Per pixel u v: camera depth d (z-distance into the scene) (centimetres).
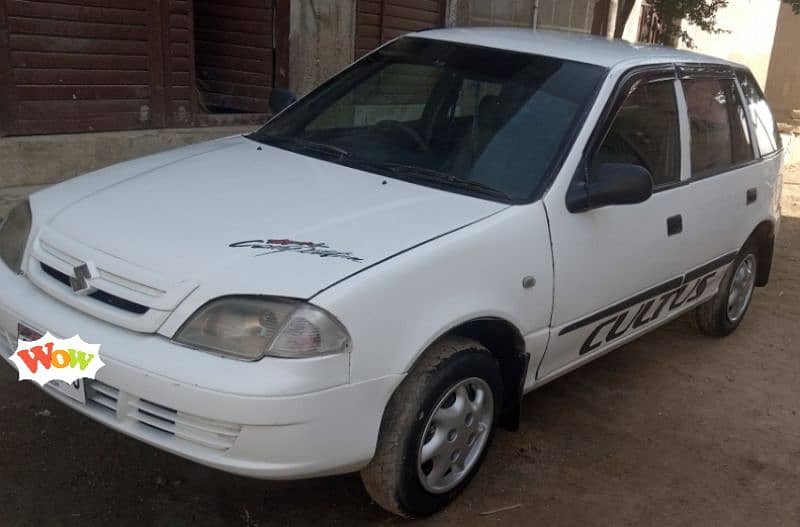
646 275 368
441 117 352
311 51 725
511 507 309
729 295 492
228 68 744
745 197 454
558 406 399
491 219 286
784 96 1784
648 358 475
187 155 347
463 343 279
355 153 345
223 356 228
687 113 399
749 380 459
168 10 602
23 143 529
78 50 552
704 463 360
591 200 314
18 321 261
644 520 312
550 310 309
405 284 249
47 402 346
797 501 337
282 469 232
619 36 913
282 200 287
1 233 308
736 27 1438
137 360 232
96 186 305
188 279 238
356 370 237
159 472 306
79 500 285
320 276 237
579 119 330
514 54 367
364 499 304
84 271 251
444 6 892
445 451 284
